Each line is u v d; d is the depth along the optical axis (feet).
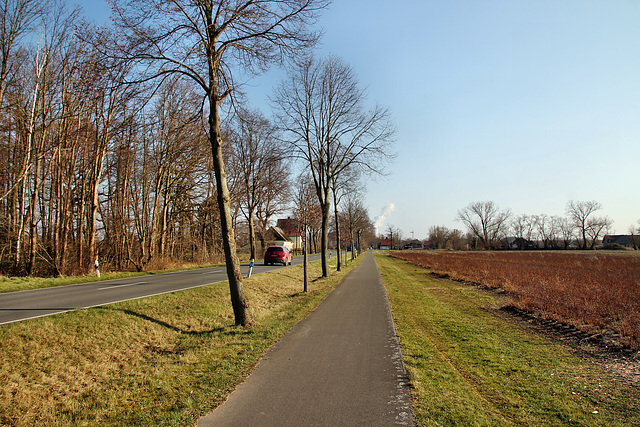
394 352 21.26
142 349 21.72
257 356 20.24
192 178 98.48
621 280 57.67
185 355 20.49
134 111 28.37
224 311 33.50
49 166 66.74
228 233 28.45
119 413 13.56
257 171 117.80
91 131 64.23
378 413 13.12
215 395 14.79
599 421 13.60
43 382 15.79
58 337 19.99
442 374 17.90
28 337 19.17
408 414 13.08
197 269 83.97
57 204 64.23
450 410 13.60
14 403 13.84
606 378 18.70
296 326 28.45
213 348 21.90
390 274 86.89
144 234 81.25
